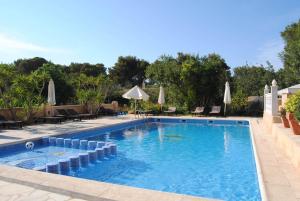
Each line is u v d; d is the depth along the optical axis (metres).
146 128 18.89
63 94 28.97
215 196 6.81
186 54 28.69
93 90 25.39
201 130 17.94
